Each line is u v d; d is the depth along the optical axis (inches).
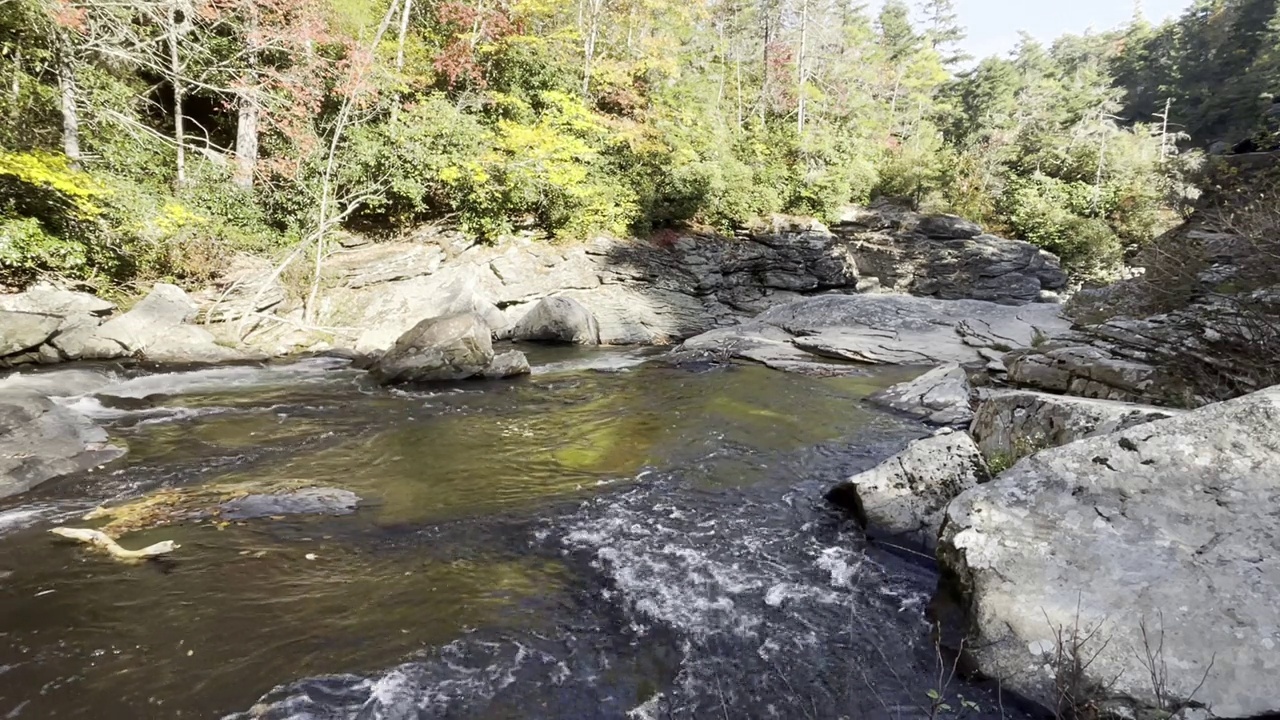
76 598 145.6
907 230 999.6
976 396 329.1
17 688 115.9
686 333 679.1
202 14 492.7
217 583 154.1
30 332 360.5
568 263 665.6
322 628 137.8
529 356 514.3
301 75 542.9
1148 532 126.9
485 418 314.5
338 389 362.3
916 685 122.9
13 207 396.5
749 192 866.8
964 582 137.3
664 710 117.0
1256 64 1346.0
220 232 505.7
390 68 634.2
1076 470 144.1
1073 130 1318.9
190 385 355.6
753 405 345.4
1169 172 690.2
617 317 650.2
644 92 812.0
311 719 110.7
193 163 545.3
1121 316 293.9
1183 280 250.5
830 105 1191.6
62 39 420.8
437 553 173.5
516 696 119.0
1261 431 132.5
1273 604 107.0
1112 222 1122.7
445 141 611.8
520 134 633.6
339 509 199.0
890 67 1581.0
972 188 1146.0
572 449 267.9
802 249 851.4
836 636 139.1
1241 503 123.8
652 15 820.0
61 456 225.8
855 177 1041.5
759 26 1272.1
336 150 576.1
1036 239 1088.8
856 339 516.1
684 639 137.5
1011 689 116.0
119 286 443.2
